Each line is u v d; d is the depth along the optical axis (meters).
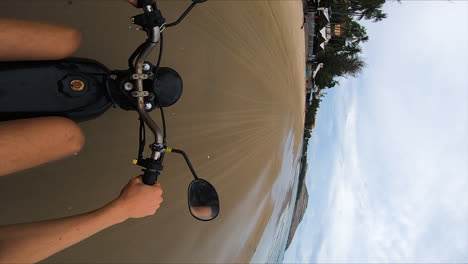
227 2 5.31
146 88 1.96
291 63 9.75
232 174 5.68
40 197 2.75
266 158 7.50
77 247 3.08
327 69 34.84
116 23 3.22
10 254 1.13
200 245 4.96
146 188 1.50
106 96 2.12
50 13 2.82
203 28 4.52
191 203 1.61
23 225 1.26
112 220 1.44
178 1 4.05
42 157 1.66
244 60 5.85
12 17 2.63
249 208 6.86
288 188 11.78
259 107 6.68
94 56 2.98
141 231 3.75
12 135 1.50
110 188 3.17
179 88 2.13
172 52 3.88
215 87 4.76
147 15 1.58
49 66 1.88
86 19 3.01
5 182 2.61
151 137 3.51
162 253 4.07
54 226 1.28
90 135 2.99
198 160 4.41
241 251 6.75
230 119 5.29
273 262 10.42
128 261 3.58
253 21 6.39
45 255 1.23
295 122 10.82
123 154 3.26
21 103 1.76
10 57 1.65
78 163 2.94
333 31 39.59
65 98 1.91
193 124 4.23
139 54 1.77
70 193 2.91
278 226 10.48
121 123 3.22
